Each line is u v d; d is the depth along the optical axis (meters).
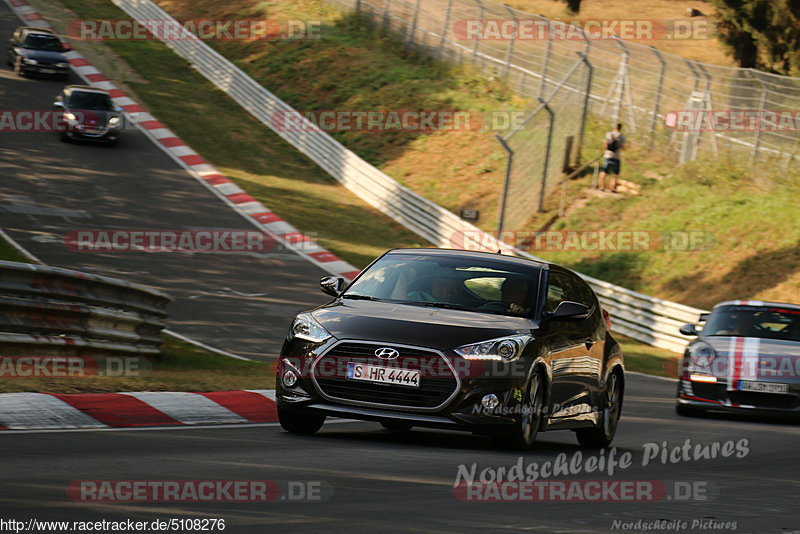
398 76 157.50
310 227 107.31
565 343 29.67
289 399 27.33
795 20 133.75
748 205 111.56
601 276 104.31
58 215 92.56
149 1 182.88
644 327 90.50
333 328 27.25
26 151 112.06
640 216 114.44
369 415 26.31
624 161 127.62
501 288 29.78
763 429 41.81
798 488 24.06
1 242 79.81
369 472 21.50
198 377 39.59
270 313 71.94
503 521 16.81
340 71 162.12
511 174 116.44
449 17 162.62
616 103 136.88
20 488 17.05
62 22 178.25
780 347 47.72
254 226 102.88
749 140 121.19
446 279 30.00
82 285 41.00
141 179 111.56
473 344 26.47
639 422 41.91
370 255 101.62
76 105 119.69
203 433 27.00
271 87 161.75
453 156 134.88
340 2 182.50
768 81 120.31
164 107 145.00
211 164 124.56
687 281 100.38
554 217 118.12
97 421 27.66
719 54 187.25
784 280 96.75
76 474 18.89
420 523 16.06
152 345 47.25
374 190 122.31
